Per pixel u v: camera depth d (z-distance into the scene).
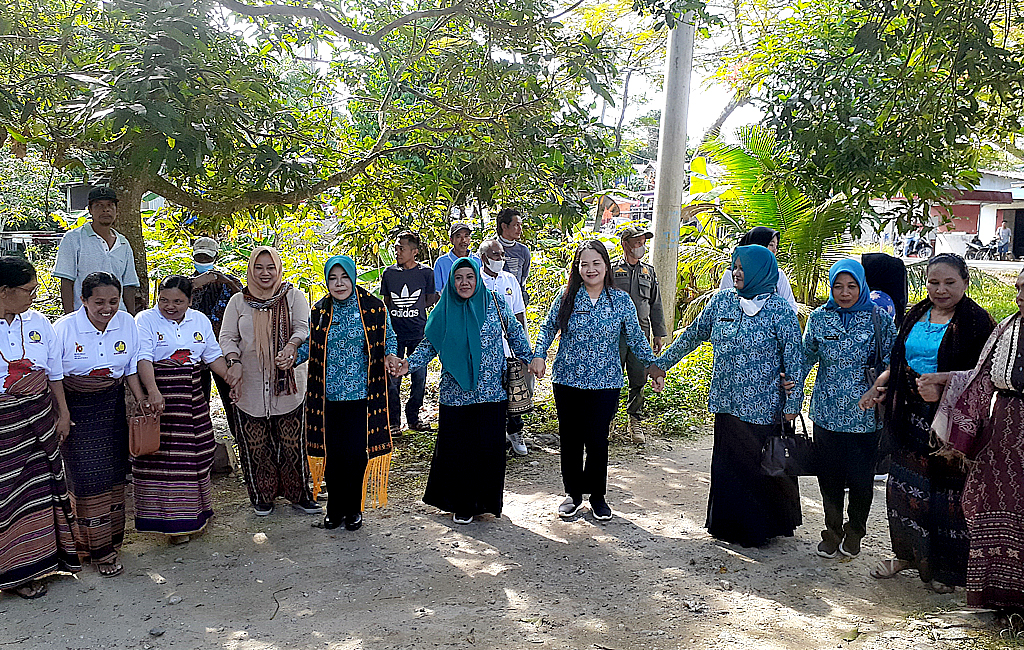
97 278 4.46
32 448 4.26
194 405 4.93
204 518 5.05
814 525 5.50
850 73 5.12
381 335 5.34
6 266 4.04
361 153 7.35
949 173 5.31
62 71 4.98
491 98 6.17
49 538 4.35
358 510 5.35
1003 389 3.81
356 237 8.72
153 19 4.45
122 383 4.70
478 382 5.34
